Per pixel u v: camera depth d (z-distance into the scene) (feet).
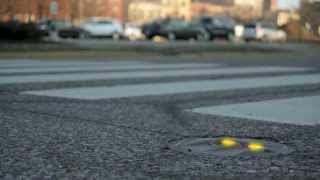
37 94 48.34
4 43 123.75
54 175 22.97
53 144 28.25
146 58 107.04
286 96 49.49
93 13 392.68
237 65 92.63
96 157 25.81
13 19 146.41
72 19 274.77
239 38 220.43
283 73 76.23
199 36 197.26
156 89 53.57
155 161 25.30
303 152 27.43
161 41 178.40
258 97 48.39
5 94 48.08
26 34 135.23
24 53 106.11
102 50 118.62
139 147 27.94
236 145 28.71
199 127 33.40
